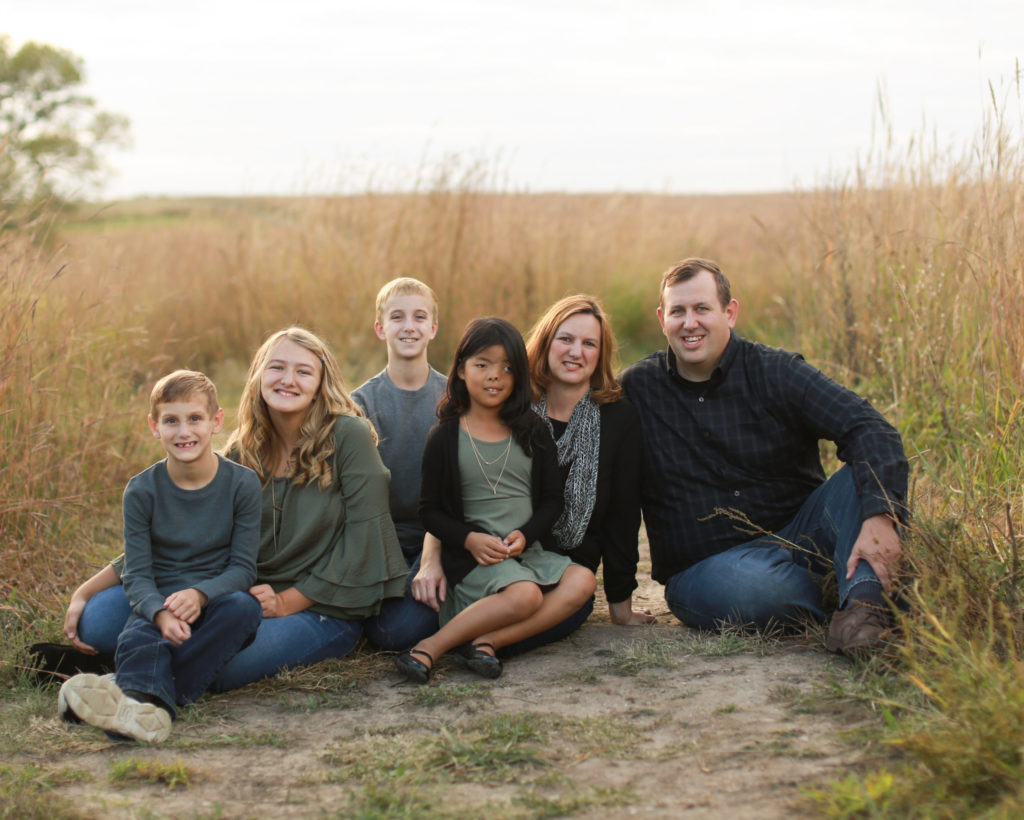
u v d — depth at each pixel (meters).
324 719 2.71
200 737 2.59
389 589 3.22
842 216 6.10
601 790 2.16
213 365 9.15
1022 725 2.05
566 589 3.15
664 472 3.48
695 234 12.05
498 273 9.45
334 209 9.84
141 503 2.95
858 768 2.20
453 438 3.22
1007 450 3.81
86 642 2.97
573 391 3.43
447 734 2.45
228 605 2.83
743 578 3.20
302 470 3.14
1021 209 4.55
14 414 4.28
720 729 2.47
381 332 3.85
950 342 4.80
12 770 2.38
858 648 2.78
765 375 3.37
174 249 10.17
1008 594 2.78
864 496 3.04
